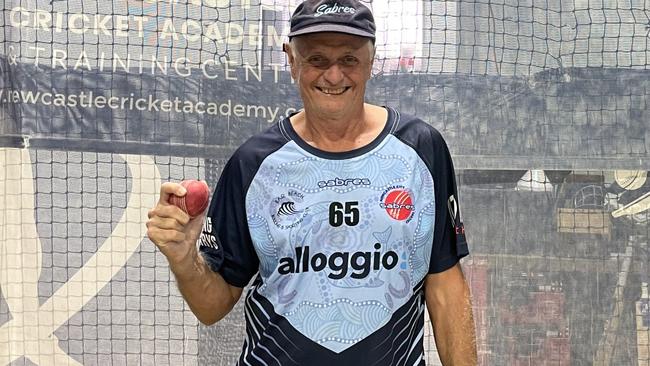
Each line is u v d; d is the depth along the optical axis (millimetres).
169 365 2967
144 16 2918
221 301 2154
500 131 2975
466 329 2111
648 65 2943
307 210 1981
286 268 1990
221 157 2945
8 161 2885
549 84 2973
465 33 2969
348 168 2000
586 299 2961
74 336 2936
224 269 2119
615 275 2953
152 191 2945
